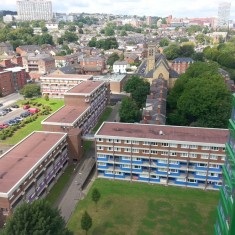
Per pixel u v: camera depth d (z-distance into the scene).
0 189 66.00
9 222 53.94
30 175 74.19
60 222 56.41
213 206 77.69
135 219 72.94
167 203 79.06
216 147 80.81
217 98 117.50
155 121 105.00
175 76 174.50
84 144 115.44
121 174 91.00
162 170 87.38
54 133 98.50
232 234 41.66
